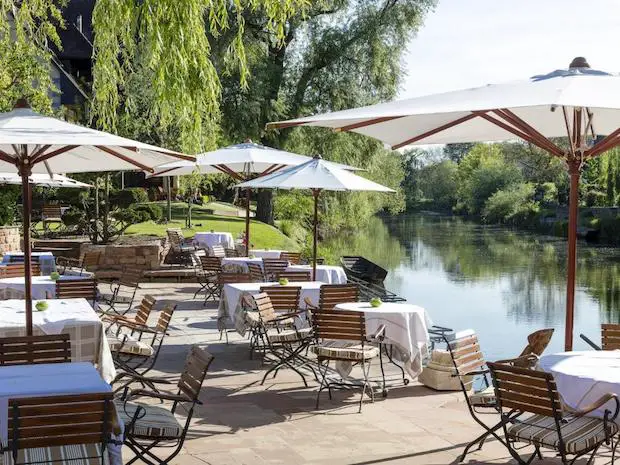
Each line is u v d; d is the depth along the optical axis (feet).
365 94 99.14
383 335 26.78
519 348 57.41
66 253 65.16
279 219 116.88
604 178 167.12
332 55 97.45
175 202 132.87
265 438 21.65
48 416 13.60
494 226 222.07
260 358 32.58
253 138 93.56
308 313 32.68
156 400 25.34
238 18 29.76
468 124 25.12
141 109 50.31
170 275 60.70
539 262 124.36
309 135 96.99
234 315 34.86
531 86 19.06
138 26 27.94
